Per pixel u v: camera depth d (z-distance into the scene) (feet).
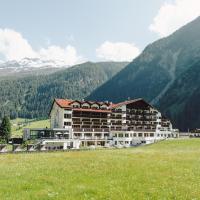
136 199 70.38
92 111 511.81
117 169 109.50
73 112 499.51
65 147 412.57
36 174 98.07
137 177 95.96
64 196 71.10
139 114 578.25
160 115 606.55
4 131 539.29
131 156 156.46
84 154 170.50
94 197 71.15
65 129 480.23
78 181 88.43
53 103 519.60
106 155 161.79
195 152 194.08
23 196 70.59
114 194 73.77
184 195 74.84
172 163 129.90
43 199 68.64
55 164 121.70
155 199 70.85
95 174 99.14
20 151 226.99
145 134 572.51
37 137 463.42
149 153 179.11
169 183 88.43
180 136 602.85
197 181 92.68
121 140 496.23
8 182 84.99
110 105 550.77
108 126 528.63
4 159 143.64
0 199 67.77
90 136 497.87
